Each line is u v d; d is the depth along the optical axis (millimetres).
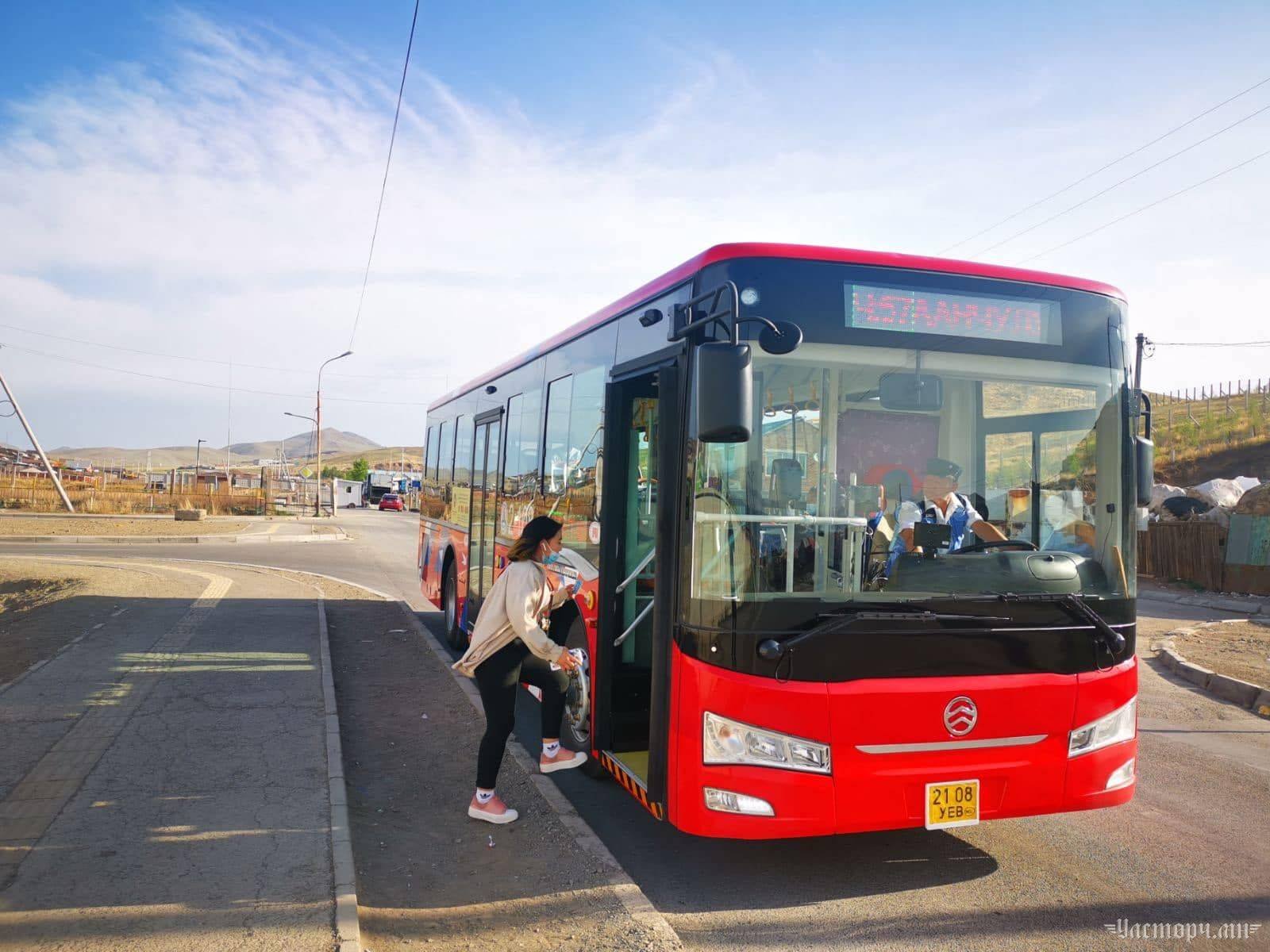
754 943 4242
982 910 4605
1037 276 5086
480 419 10195
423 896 4648
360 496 82938
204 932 3941
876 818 4309
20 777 5953
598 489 6180
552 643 5492
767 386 4496
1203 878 5016
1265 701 9398
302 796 5688
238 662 9695
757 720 4262
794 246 4695
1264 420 39688
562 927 4293
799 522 4449
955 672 4449
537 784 6324
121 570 19266
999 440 4859
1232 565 20875
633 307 5785
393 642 11969
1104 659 4742
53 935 3887
